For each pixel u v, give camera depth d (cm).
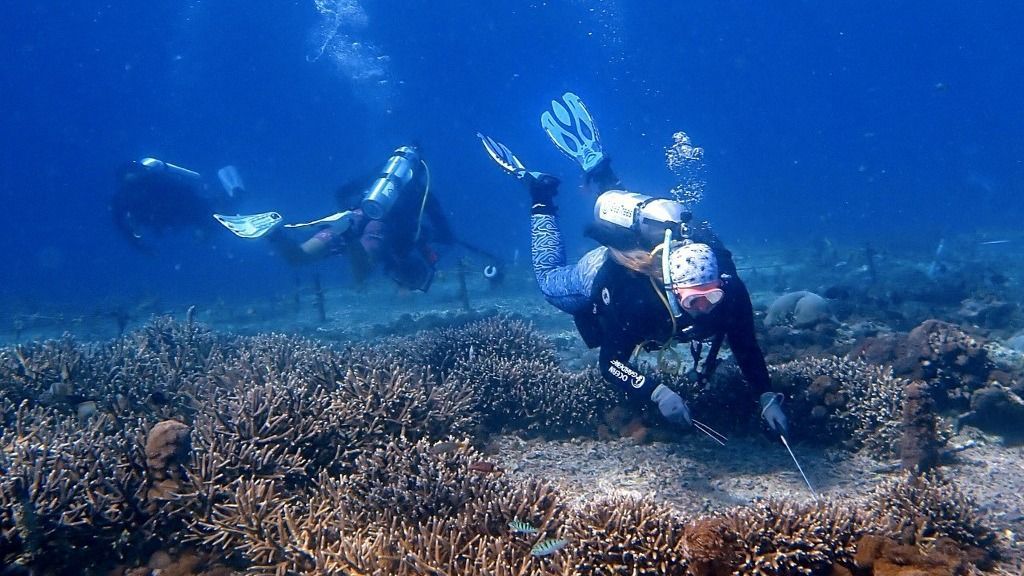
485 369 612
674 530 340
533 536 345
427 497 378
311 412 470
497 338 716
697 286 378
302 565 345
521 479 451
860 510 366
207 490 391
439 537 338
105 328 1647
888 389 531
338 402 481
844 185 7331
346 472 450
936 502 374
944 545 351
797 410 540
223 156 14675
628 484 466
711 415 562
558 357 798
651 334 430
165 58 10956
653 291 412
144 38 10012
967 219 3500
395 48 10912
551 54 11575
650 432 546
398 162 821
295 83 12444
